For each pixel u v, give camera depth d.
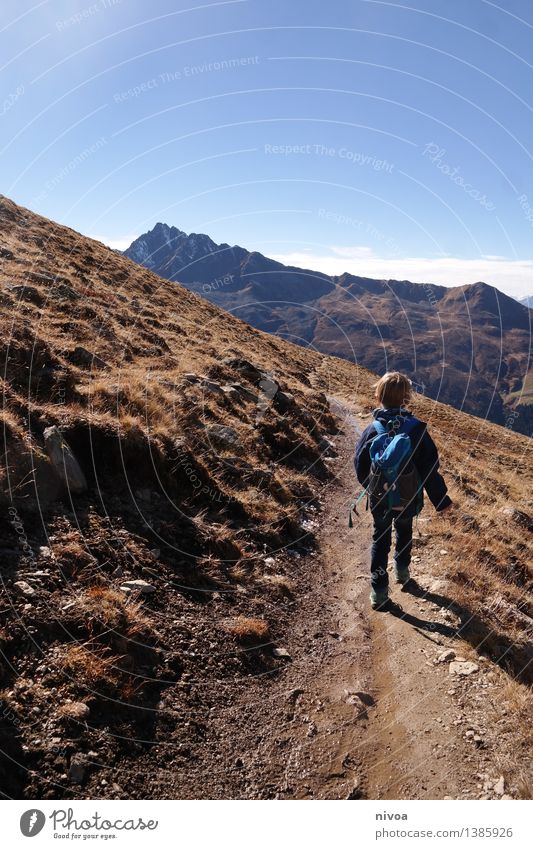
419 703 3.68
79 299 12.77
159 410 7.34
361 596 5.38
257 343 25.42
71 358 7.95
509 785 2.95
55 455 4.86
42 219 23.94
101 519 4.77
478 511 9.20
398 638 4.52
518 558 7.22
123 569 4.36
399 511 4.48
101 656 3.40
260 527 6.21
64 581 3.87
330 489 9.04
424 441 4.33
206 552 5.18
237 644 4.16
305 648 4.43
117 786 2.78
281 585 5.23
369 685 3.98
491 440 25.47
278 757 3.25
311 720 3.60
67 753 2.80
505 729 3.34
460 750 3.23
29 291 10.91
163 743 3.12
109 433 5.61
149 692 3.41
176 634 3.99
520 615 5.07
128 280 21.47
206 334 18.36
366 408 18.89
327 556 6.36
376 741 3.42
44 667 3.15
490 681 3.82
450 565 5.87
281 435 9.84
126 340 11.10
